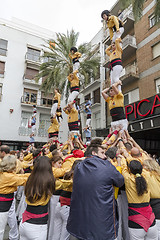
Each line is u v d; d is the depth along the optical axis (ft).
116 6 53.93
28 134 64.08
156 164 9.89
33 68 70.23
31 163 11.97
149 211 8.30
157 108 31.01
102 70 63.82
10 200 9.51
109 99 15.29
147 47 43.57
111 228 6.21
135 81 45.70
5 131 60.80
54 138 24.81
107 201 6.42
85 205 6.36
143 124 31.76
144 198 8.41
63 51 53.83
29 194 7.67
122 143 12.84
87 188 6.54
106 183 6.62
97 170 6.83
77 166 7.48
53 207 11.47
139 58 45.47
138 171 8.63
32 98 68.69
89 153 8.02
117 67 15.07
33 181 7.79
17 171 11.49
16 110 64.08
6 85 64.03
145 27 44.83
